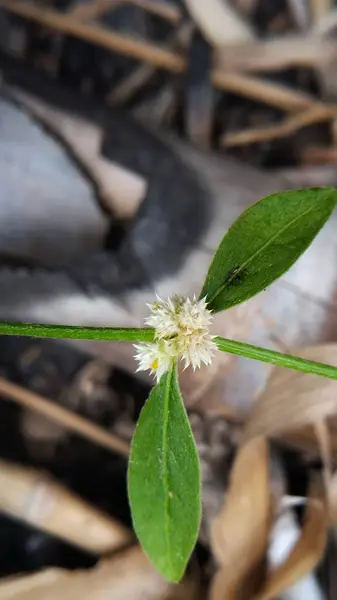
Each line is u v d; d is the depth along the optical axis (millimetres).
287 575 268
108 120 288
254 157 319
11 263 283
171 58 322
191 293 271
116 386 296
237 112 324
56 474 293
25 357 296
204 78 317
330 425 268
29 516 275
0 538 286
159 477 211
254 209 206
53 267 277
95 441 295
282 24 330
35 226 283
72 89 293
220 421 279
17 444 294
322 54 315
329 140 315
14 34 335
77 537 277
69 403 295
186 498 209
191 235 275
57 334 202
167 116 322
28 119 285
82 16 334
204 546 277
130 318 272
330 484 268
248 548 271
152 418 209
